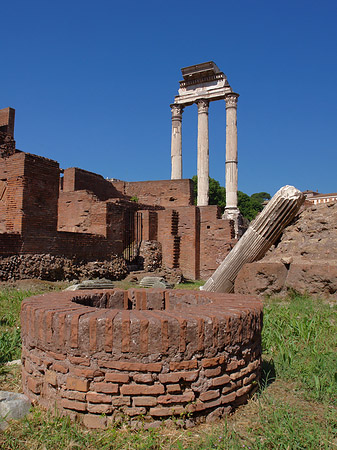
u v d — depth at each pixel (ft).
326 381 14.83
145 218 77.00
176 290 19.13
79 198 73.05
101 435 10.73
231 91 119.44
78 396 11.43
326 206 36.81
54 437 10.66
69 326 11.76
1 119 81.51
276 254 37.14
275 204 34.91
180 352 11.43
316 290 31.24
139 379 11.22
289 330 21.85
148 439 10.42
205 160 120.78
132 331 11.30
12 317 26.78
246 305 14.53
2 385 15.20
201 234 80.48
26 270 47.19
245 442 10.65
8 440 10.70
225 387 12.14
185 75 124.47
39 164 50.14
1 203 54.49
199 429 11.25
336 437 11.15
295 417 11.97
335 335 20.89
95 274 58.13
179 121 127.75
